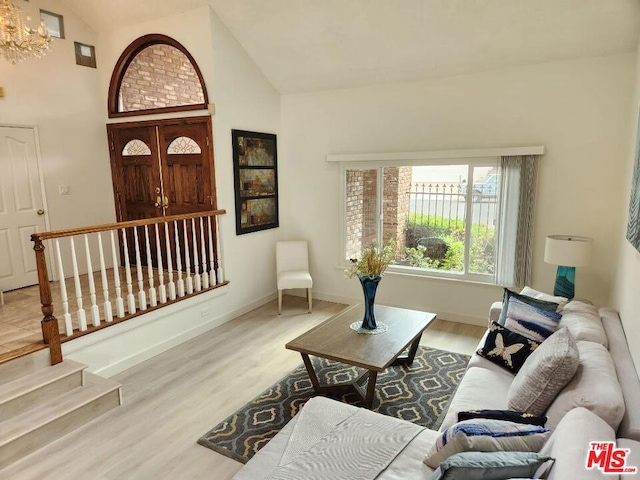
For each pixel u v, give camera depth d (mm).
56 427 2867
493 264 4652
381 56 4543
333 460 1937
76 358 3479
